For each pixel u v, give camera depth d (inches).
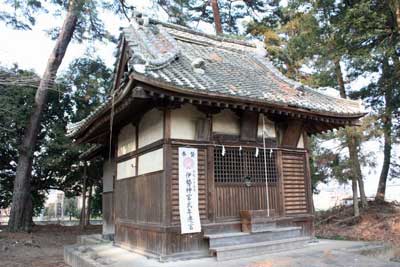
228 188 288.5
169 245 251.0
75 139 431.8
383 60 488.7
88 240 424.2
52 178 764.0
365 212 556.4
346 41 464.4
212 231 272.2
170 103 265.0
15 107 597.9
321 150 558.9
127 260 263.7
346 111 332.5
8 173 725.9
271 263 239.6
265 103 277.9
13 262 374.0
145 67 233.9
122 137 363.3
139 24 379.2
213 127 291.4
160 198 263.9
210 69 333.4
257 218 285.7
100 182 802.2
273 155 323.0
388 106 496.1
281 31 624.4
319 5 483.8
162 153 266.5
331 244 322.3
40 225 771.4
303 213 331.3
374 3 466.9
